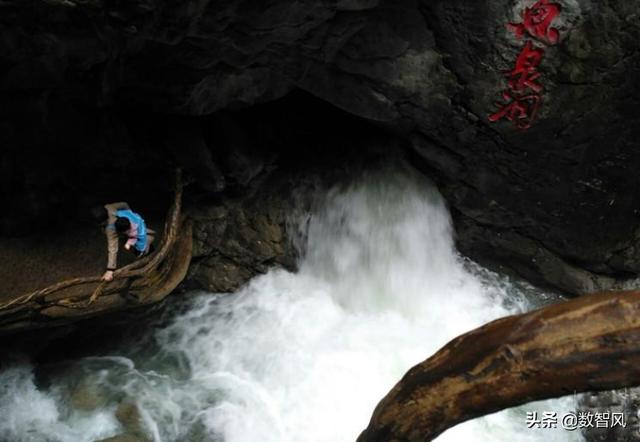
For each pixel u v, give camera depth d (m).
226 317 9.41
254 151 9.39
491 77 7.83
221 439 7.73
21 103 6.80
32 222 7.98
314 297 9.80
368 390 8.48
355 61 7.62
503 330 2.63
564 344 2.44
